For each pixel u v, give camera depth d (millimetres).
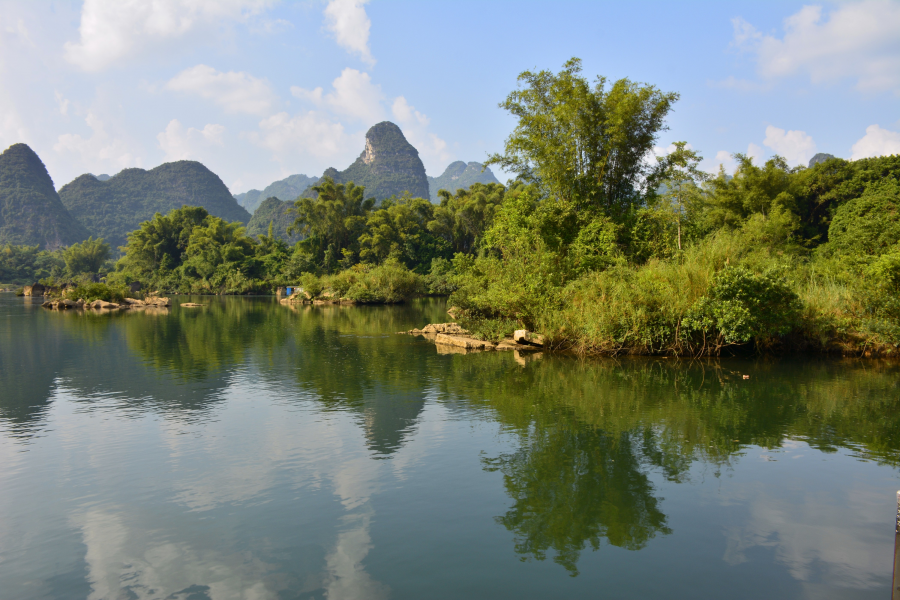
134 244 94000
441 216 78312
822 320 16594
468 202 73625
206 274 82375
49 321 29531
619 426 8852
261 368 14539
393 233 73625
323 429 8648
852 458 7355
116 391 11586
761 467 6992
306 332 24359
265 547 4879
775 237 29125
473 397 10977
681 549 4871
